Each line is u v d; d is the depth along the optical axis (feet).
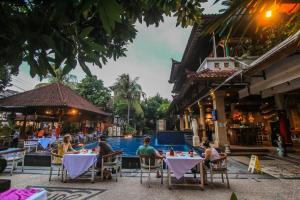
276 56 18.52
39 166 26.94
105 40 7.97
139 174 23.12
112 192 16.47
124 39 8.18
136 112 131.23
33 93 53.26
